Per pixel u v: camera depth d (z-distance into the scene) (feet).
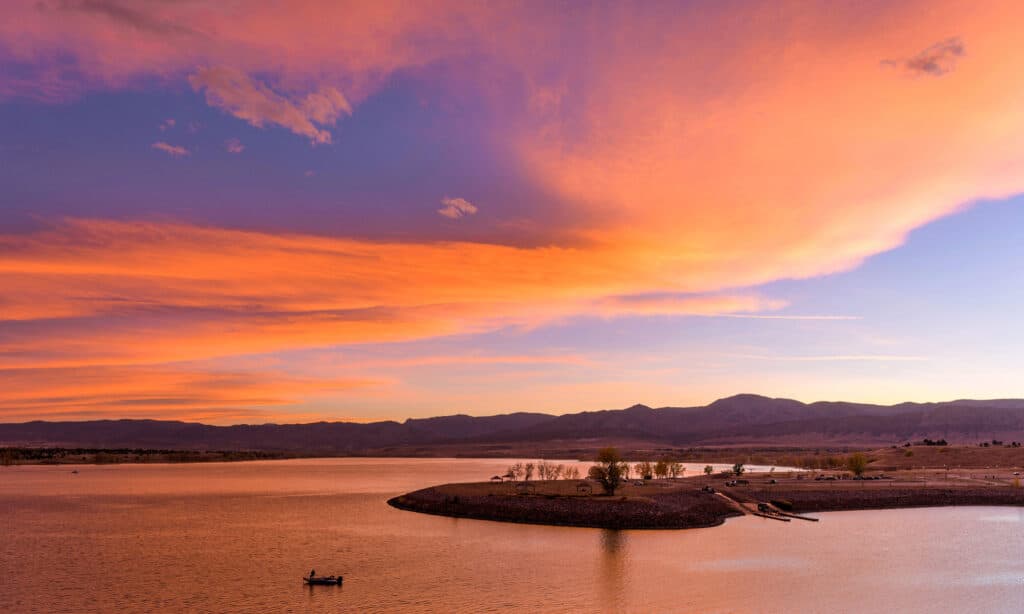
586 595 308.60
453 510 595.88
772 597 307.17
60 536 492.54
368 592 314.35
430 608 288.51
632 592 313.12
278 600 301.43
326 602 297.94
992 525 520.01
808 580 336.29
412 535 475.72
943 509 620.49
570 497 576.61
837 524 524.52
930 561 381.81
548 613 282.36
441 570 357.20
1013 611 289.74
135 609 289.33
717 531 488.02
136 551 423.64
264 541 457.27
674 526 501.56
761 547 422.41
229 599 303.27
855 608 292.20
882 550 413.39
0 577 348.79
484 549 417.08
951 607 294.66
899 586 326.44
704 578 339.16
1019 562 380.99
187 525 545.85
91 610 288.71
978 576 346.74
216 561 386.93
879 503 632.79
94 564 382.01
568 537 461.37
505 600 300.20
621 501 550.36
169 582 335.47
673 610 287.28
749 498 635.66
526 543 437.99
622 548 418.51
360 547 428.15
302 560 387.14
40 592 318.04
